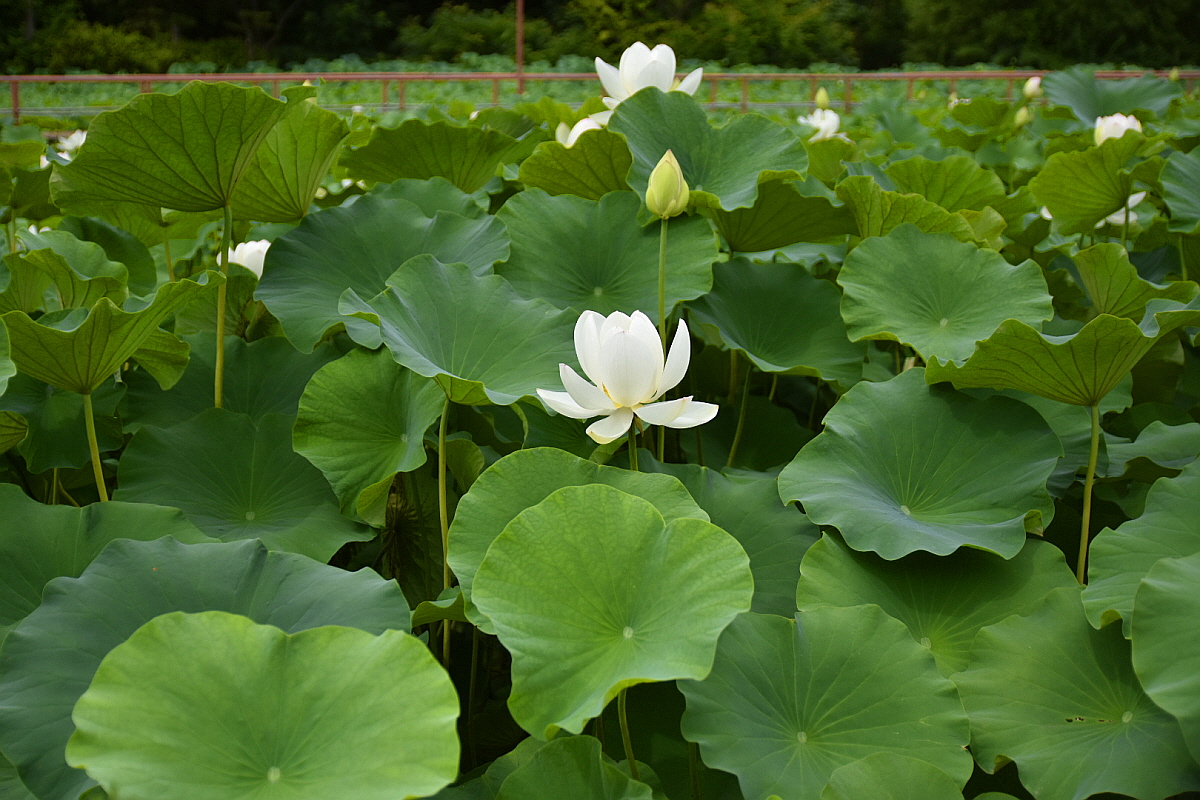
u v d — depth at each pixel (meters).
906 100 12.93
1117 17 30.34
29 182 3.01
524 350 1.85
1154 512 1.51
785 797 1.22
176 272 3.30
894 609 1.56
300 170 2.33
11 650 1.24
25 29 29.97
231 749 1.07
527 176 2.56
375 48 35.28
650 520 1.36
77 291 2.23
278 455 1.92
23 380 1.94
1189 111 6.49
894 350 2.74
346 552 2.10
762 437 2.35
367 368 1.90
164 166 1.94
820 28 31.72
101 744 1.02
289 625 1.33
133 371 2.16
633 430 1.62
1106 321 1.47
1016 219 2.98
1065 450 1.89
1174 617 1.22
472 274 1.96
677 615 1.25
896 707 1.34
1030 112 5.96
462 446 1.84
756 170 2.45
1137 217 3.68
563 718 1.20
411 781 1.01
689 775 1.43
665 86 2.79
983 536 1.59
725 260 2.38
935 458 1.77
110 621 1.30
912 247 2.13
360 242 2.22
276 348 2.25
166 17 33.66
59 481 2.04
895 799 1.19
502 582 1.29
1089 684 1.39
